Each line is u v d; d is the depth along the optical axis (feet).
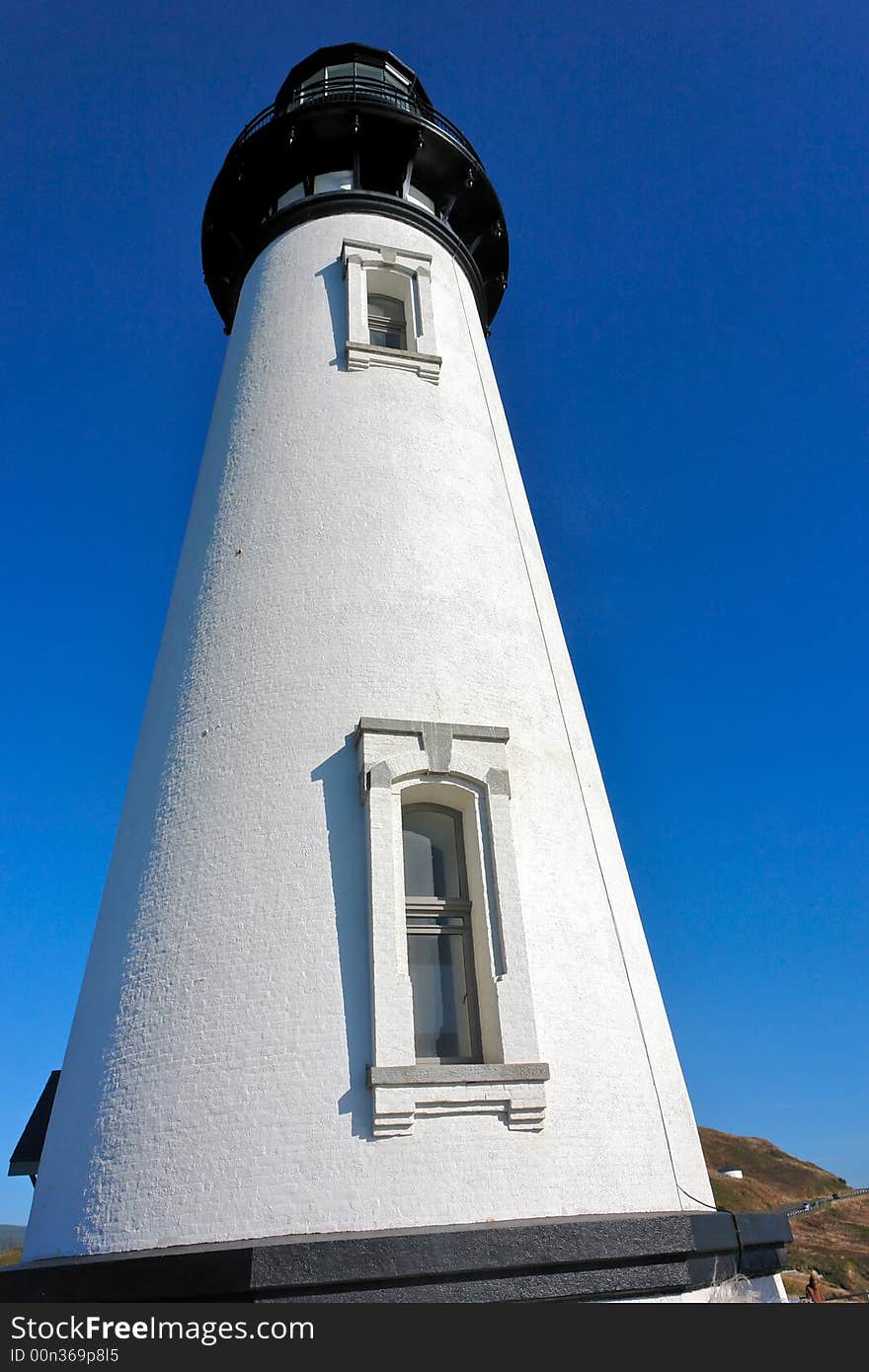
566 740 43.52
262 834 36.22
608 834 43.19
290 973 32.86
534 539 53.93
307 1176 28.99
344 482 47.06
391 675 40.45
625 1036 35.55
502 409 60.39
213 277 73.05
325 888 34.53
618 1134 32.71
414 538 45.55
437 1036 34.17
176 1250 27.50
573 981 35.47
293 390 52.06
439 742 37.86
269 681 40.57
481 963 34.86
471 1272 26.81
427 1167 29.30
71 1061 36.47
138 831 39.75
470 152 69.15
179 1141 30.42
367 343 53.31
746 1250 32.81
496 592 46.03
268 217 65.41
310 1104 30.22
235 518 47.78
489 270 74.43
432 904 35.94
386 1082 30.14
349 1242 26.37
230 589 44.75
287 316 56.75
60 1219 31.55
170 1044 32.48
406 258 58.65
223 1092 30.94
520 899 35.47
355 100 63.36
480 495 50.03
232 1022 32.24
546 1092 31.78
